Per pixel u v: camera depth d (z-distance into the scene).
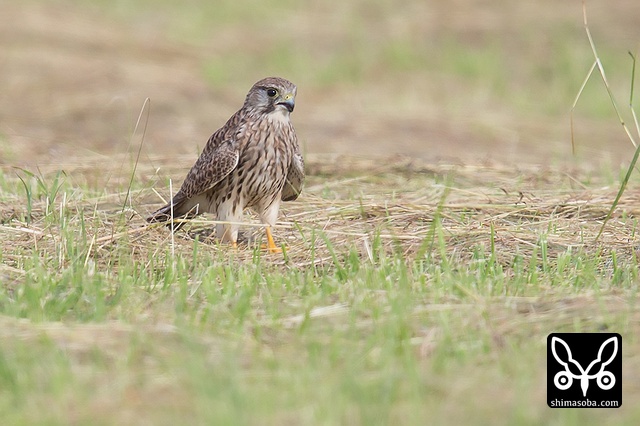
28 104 22.91
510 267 11.51
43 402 7.87
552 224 12.91
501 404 7.78
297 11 37.00
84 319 9.55
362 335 9.21
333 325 9.39
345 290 10.33
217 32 34.25
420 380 8.11
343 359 8.66
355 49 31.53
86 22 31.36
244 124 12.78
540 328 9.27
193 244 12.34
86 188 14.97
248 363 8.58
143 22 34.56
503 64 30.16
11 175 16.36
